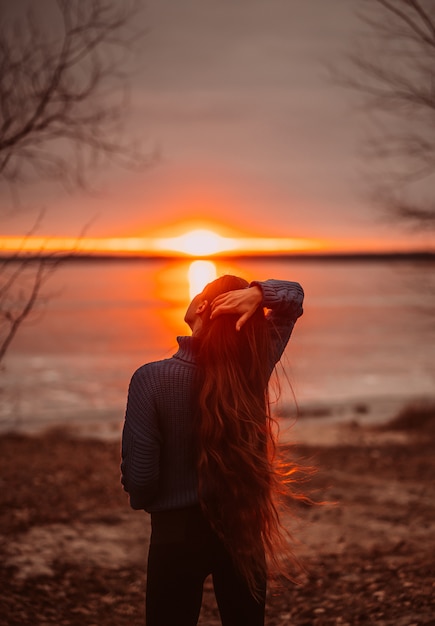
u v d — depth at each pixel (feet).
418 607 15.39
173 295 422.82
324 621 15.40
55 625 15.20
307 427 58.49
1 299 16.99
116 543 23.27
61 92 19.01
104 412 72.02
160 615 7.62
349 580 18.63
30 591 17.53
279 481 8.48
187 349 8.04
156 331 197.67
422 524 26.08
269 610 16.78
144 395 7.72
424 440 49.49
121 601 17.65
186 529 7.67
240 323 7.93
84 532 24.35
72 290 475.72
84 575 19.53
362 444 48.32
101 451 42.65
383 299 396.16
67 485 31.65
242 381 7.92
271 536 8.25
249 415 7.78
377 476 36.42
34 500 28.30
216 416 7.65
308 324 230.68
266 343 8.20
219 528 7.67
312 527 25.64
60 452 41.73
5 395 77.20
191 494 7.70
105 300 368.07
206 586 19.33
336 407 77.30
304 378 106.11
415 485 34.14
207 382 7.77
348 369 119.03
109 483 32.42
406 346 159.22
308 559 21.20
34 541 22.68
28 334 187.73
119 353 141.49
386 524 26.09
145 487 7.59
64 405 77.25
